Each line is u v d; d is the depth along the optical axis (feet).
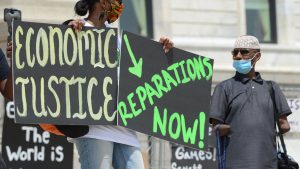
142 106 38.04
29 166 65.77
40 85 36.24
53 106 36.37
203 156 77.10
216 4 107.76
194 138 39.63
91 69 37.09
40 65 36.35
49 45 36.58
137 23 103.86
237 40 49.03
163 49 38.91
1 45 65.77
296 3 112.06
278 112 48.70
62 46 36.76
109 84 37.32
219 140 47.98
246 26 110.73
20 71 36.04
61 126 36.88
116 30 37.55
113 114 37.19
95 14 38.40
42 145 66.13
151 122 38.27
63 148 66.49
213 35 107.24
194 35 106.22
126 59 37.78
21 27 36.19
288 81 106.01
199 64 39.88
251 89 48.34
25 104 35.96
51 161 66.33
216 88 48.75
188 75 39.58
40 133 66.08
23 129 65.72
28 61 36.19
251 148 47.39
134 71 37.96
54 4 85.56
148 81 38.34
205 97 40.06
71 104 36.65
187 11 106.22
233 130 47.80
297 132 93.15
